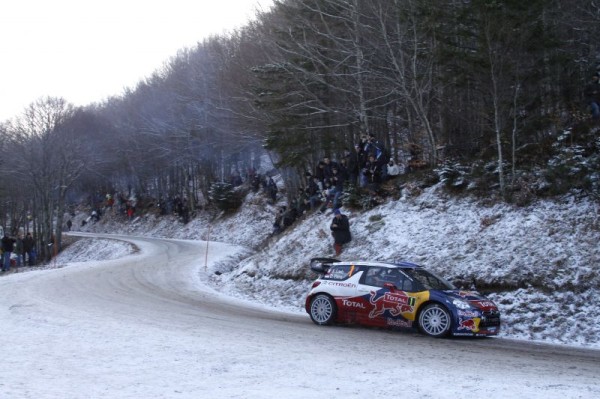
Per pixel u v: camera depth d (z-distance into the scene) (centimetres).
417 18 2478
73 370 850
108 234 7169
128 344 1060
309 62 3062
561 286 1505
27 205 7244
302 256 2294
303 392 732
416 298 1342
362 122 2884
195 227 5809
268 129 3578
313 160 3603
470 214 1995
